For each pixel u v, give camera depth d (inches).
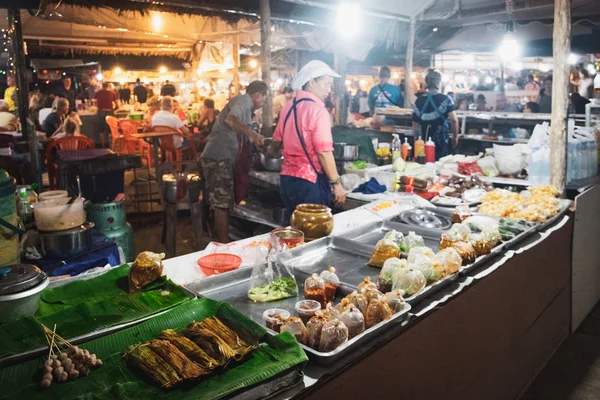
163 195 199.5
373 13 274.4
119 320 65.4
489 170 174.2
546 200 133.6
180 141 346.9
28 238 107.4
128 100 544.1
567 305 144.6
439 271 85.2
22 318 63.4
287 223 180.2
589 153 169.9
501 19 288.2
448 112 239.5
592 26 307.4
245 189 202.4
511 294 106.7
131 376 54.2
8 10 241.8
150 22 250.4
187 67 474.6
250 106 191.6
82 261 104.2
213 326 62.1
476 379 97.3
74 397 50.7
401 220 127.5
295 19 272.5
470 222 112.9
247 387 51.8
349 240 105.4
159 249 215.3
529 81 438.0
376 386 67.8
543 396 120.2
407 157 207.2
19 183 259.6
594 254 160.1
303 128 139.7
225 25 282.0
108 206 142.8
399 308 72.6
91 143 284.5
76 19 216.4
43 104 402.3
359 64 481.4
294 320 64.7
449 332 84.7
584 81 354.9
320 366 60.7
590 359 135.9
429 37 330.0
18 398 50.3
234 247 103.9
